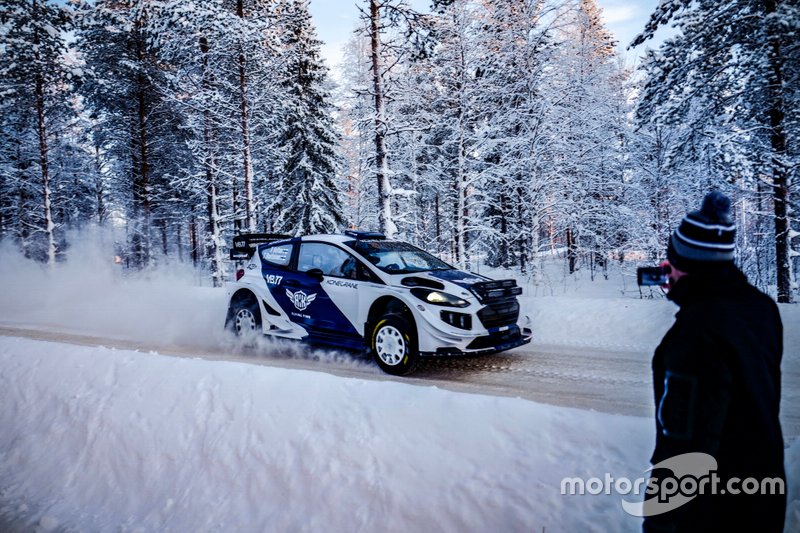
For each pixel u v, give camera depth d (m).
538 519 2.44
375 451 3.11
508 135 15.99
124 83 22.08
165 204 26.61
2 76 19.66
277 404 3.76
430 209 27.75
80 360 5.30
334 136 22.41
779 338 1.52
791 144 11.34
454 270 6.77
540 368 6.04
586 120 15.20
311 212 21.81
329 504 2.97
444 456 2.92
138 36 21.20
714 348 1.37
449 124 16.52
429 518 2.64
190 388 4.26
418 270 6.40
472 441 2.96
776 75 10.32
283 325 7.09
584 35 16.98
